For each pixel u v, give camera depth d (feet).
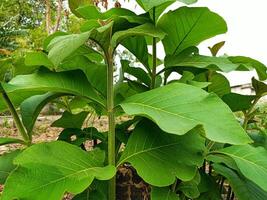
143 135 1.55
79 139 2.06
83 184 1.22
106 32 1.55
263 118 2.78
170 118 1.29
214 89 2.25
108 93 1.65
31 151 1.34
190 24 1.80
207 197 1.86
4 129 9.87
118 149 2.03
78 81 1.65
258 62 1.99
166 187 1.58
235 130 1.22
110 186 1.63
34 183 1.19
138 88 2.04
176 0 1.55
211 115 1.29
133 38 1.93
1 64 1.81
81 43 1.34
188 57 1.85
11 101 1.89
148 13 1.79
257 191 1.74
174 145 1.52
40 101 1.81
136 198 1.99
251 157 1.59
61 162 1.34
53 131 9.11
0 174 1.69
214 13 1.71
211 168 2.15
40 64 1.83
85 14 1.87
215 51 2.25
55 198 1.16
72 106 2.38
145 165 1.46
